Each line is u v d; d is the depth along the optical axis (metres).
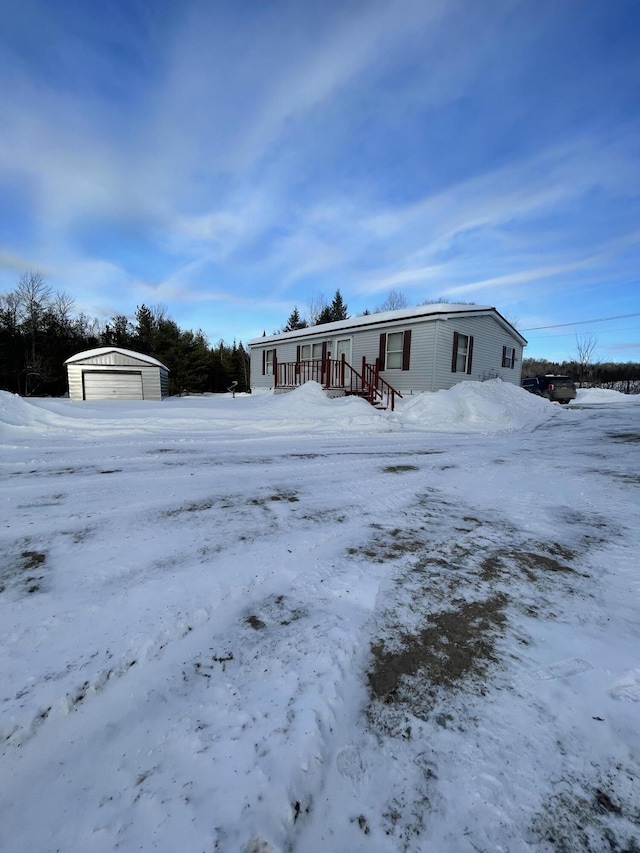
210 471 4.65
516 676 1.57
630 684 1.54
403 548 2.70
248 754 1.22
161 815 1.05
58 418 7.64
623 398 21.22
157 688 1.47
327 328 15.84
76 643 1.68
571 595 2.16
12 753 1.21
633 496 3.93
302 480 4.39
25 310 26.20
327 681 1.51
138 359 15.78
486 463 5.41
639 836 1.04
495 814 1.09
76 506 3.40
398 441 7.25
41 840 0.99
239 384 36.03
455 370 13.22
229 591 2.11
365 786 1.16
